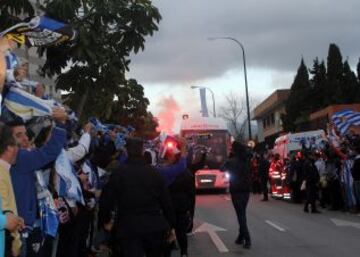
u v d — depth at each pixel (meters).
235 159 11.77
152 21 9.21
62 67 8.95
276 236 13.03
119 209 6.48
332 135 19.11
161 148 9.62
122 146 9.26
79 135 8.00
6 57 5.46
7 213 4.34
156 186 6.55
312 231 13.66
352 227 14.19
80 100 9.35
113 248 7.55
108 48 9.04
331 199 18.58
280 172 24.36
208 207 21.03
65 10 8.43
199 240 12.75
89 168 7.90
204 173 28.25
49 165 5.94
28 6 8.30
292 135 24.44
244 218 11.65
